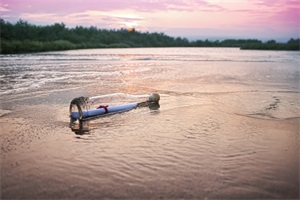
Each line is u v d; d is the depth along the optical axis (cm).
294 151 521
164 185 393
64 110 833
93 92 1145
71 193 371
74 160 476
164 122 716
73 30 13012
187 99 1016
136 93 1128
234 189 385
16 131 633
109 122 715
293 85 1407
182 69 2214
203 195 369
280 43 10275
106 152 512
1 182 399
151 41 17225
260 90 1238
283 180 411
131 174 425
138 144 555
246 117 770
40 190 379
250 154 506
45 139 581
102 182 400
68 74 1792
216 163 467
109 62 2902
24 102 947
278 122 721
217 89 1255
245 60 3481
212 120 736
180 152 514
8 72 1858
